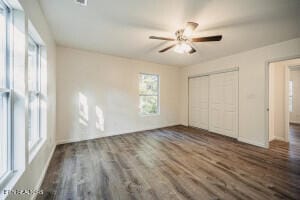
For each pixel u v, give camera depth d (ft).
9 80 4.74
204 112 17.65
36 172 6.20
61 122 12.47
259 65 12.16
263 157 9.93
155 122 18.49
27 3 5.19
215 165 8.74
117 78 15.33
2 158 4.58
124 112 15.90
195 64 18.48
